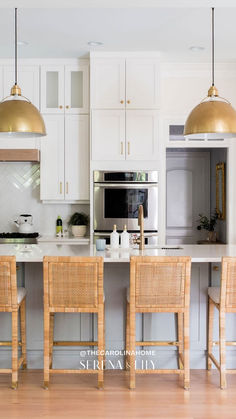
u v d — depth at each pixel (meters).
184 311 3.25
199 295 3.73
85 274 3.21
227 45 4.92
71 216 5.88
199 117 3.46
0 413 2.99
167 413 2.99
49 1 3.29
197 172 7.06
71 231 5.89
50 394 3.28
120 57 5.24
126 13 4.02
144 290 3.23
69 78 5.47
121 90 5.27
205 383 3.48
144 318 3.72
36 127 3.49
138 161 5.33
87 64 5.46
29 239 5.41
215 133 3.77
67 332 3.73
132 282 3.22
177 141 5.61
